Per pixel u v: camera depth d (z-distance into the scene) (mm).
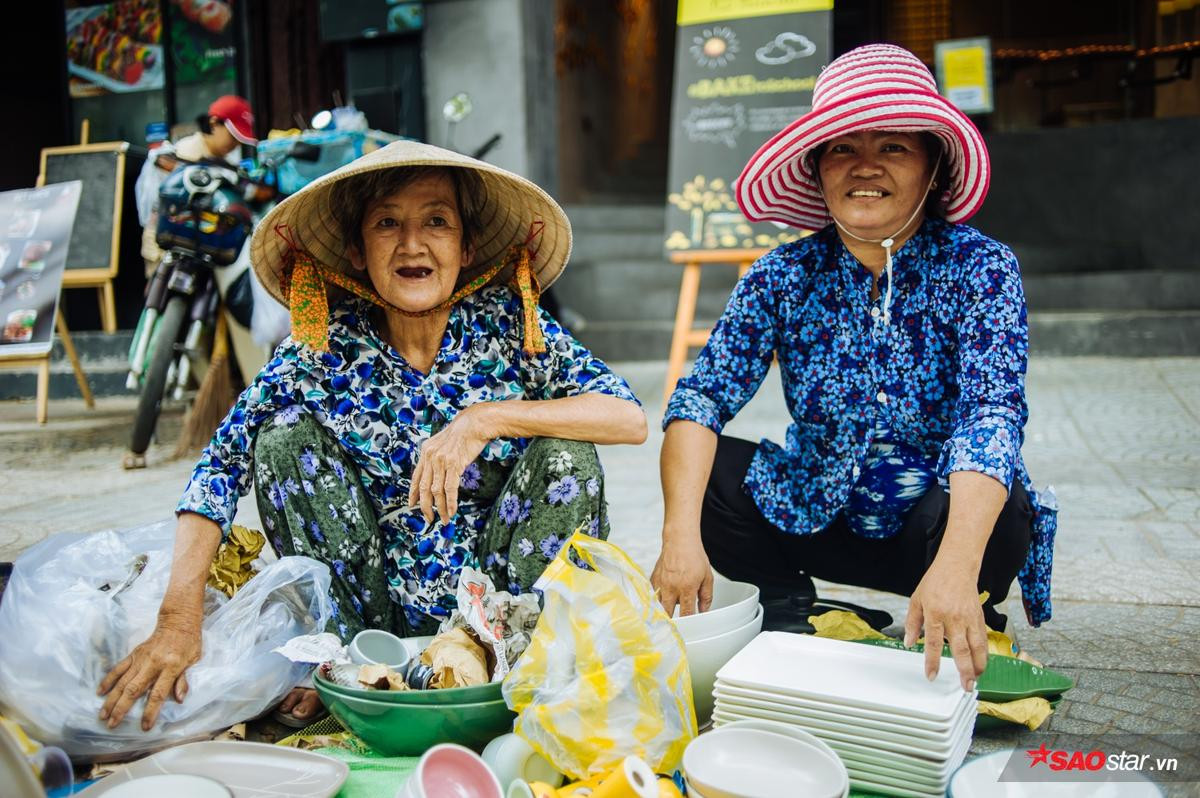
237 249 4242
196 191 4129
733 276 7895
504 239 1966
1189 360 6406
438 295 1836
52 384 6836
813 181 2062
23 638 1625
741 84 5211
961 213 1932
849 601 2562
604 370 1939
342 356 1903
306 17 7668
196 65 7598
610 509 3490
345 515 1890
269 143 4531
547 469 1828
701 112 5254
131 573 1800
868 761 1492
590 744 1438
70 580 1752
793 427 2096
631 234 8367
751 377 2070
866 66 1874
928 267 1892
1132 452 4125
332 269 1939
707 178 5207
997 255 1840
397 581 1965
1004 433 1688
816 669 1633
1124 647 2172
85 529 3285
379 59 7074
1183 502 3369
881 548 2041
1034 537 1927
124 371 6773
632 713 1450
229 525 1854
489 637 1646
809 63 5148
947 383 1906
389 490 1937
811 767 1400
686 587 1867
